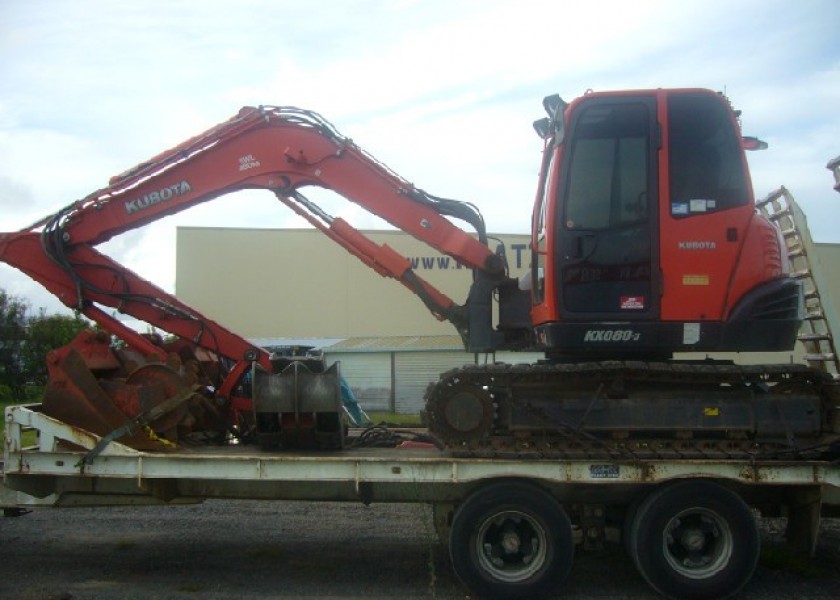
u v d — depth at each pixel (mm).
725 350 5688
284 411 6176
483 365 5844
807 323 6461
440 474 5629
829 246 23109
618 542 5895
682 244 5730
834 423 5660
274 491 6125
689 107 5836
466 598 5641
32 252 6953
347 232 6938
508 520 5609
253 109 6957
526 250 21297
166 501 6148
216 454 6051
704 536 5586
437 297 6879
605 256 5781
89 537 7301
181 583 5945
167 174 6922
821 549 6922
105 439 5926
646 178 5797
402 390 25375
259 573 6219
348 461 5699
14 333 24391
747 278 5695
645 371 5691
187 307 7285
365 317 29375
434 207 6859
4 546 6988
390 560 6586
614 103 5875
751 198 5770
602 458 5559
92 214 6914
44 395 6160
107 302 7082
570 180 5867
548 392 5820
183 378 6375
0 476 6207
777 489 5980
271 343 27062
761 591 5789
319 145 6879
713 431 5734
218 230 29266
